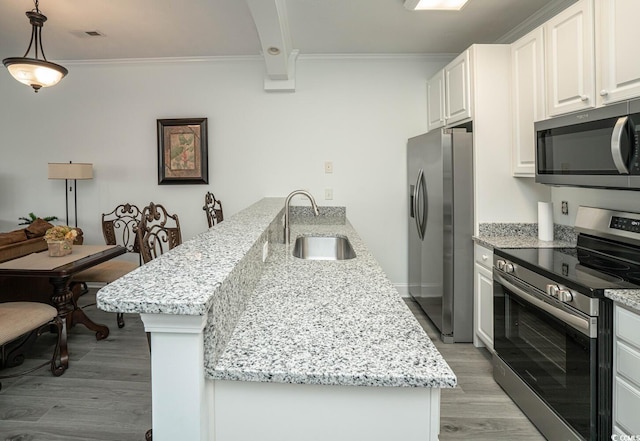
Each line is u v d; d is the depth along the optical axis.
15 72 2.67
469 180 2.94
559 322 1.76
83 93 4.21
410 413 0.89
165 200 4.25
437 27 3.34
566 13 2.09
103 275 3.21
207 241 1.46
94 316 3.61
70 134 4.24
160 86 4.17
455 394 2.33
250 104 4.14
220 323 0.93
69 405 2.21
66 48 3.78
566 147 2.06
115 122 4.21
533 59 2.46
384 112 4.12
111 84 4.19
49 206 4.29
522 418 2.09
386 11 3.01
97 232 4.29
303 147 4.15
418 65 4.09
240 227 1.82
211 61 4.11
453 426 2.02
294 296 1.41
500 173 2.85
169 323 0.82
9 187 4.30
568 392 1.70
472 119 2.87
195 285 0.90
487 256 2.68
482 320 2.79
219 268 1.06
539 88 2.39
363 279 1.65
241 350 0.96
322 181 4.17
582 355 1.60
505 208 2.88
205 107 4.17
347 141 4.14
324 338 1.04
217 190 4.21
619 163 1.66
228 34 3.47
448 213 2.97
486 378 2.51
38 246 3.18
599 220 2.22
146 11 2.98
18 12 2.97
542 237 2.67
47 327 3.23
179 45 3.73
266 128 4.15
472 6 2.95
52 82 2.82
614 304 1.51
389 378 0.85
